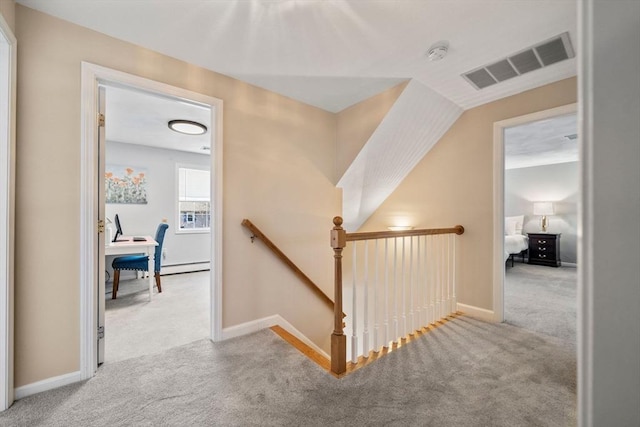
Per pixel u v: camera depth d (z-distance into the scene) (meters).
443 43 1.80
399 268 3.26
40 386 1.51
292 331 2.62
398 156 2.96
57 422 1.31
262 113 2.45
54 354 1.56
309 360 1.87
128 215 4.39
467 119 2.73
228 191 2.23
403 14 1.54
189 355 1.93
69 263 1.61
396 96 2.40
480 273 2.61
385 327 2.04
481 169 2.62
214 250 2.15
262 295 2.42
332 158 3.01
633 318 0.27
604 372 0.29
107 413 1.37
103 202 1.80
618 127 0.28
